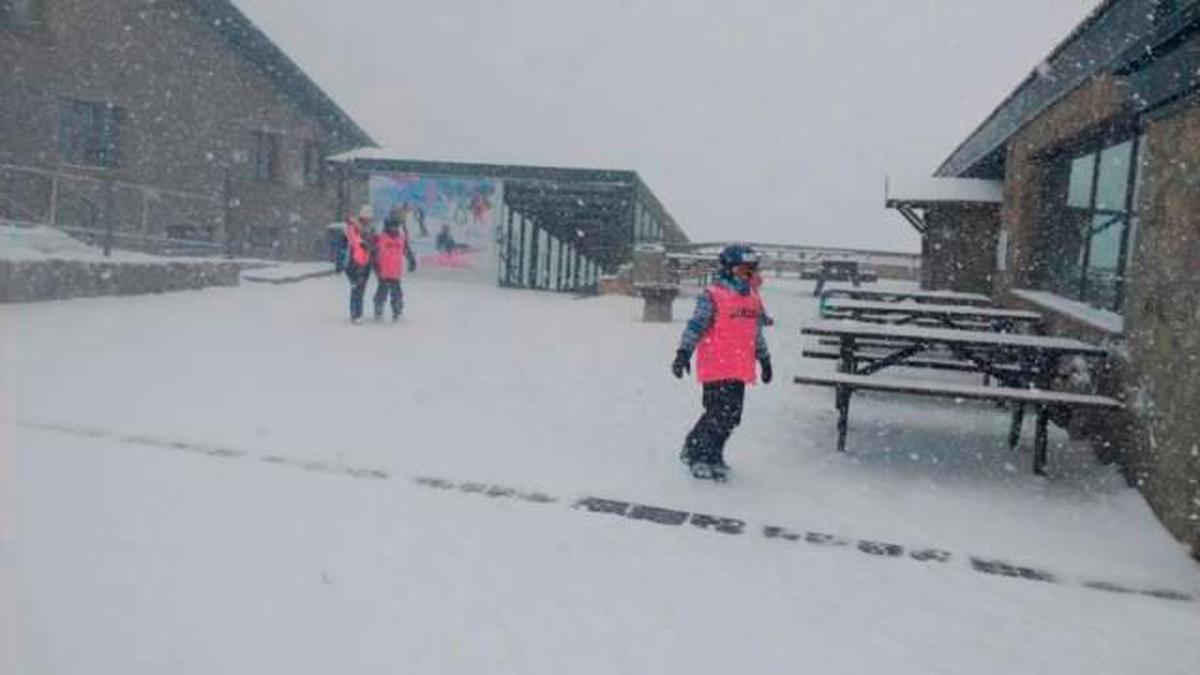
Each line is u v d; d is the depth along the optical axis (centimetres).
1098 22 805
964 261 1666
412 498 543
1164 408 572
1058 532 548
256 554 439
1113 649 395
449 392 873
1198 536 508
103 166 2120
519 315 1606
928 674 361
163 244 2242
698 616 402
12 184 1905
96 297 1434
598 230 2312
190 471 566
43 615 362
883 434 773
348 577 418
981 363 725
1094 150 948
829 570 468
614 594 421
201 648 343
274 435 668
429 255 2322
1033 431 808
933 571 476
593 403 855
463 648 358
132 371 870
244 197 2581
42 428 643
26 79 1919
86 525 461
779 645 378
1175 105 568
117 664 328
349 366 985
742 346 616
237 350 1043
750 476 633
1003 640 398
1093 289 940
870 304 991
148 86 2208
